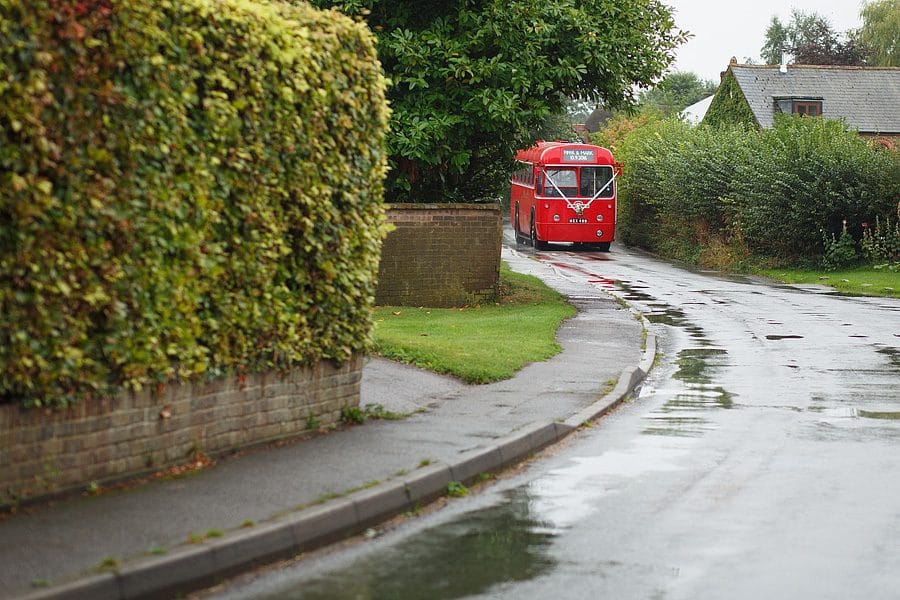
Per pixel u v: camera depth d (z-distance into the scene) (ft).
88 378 27.12
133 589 21.09
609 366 55.16
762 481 32.09
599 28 87.35
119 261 27.40
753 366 59.11
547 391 47.11
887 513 28.35
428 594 21.89
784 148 143.43
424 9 85.10
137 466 29.43
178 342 30.01
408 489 29.30
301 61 33.65
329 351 37.09
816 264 138.21
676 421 42.65
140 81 27.40
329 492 28.04
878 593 21.88
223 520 25.21
